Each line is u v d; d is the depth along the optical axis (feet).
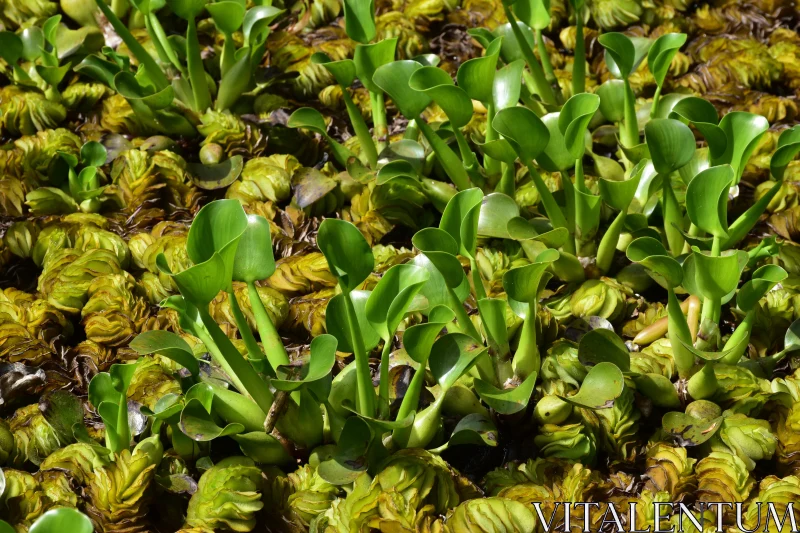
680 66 7.12
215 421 5.46
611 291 5.94
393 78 6.09
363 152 6.57
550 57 7.09
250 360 5.41
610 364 5.41
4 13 7.34
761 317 5.88
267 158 6.48
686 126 5.76
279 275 6.06
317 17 7.43
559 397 5.40
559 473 5.43
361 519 5.21
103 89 6.91
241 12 6.53
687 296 6.10
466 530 5.19
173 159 6.47
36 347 5.83
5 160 6.47
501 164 6.31
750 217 5.91
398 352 5.78
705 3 7.60
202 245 5.23
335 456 5.35
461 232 5.50
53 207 6.39
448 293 5.50
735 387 5.62
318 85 7.00
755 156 6.55
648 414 5.64
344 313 5.44
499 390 5.41
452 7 7.47
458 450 5.58
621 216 5.93
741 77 7.01
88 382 5.79
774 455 5.53
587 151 6.46
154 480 5.40
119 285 5.97
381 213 6.33
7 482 5.35
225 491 5.28
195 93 6.72
